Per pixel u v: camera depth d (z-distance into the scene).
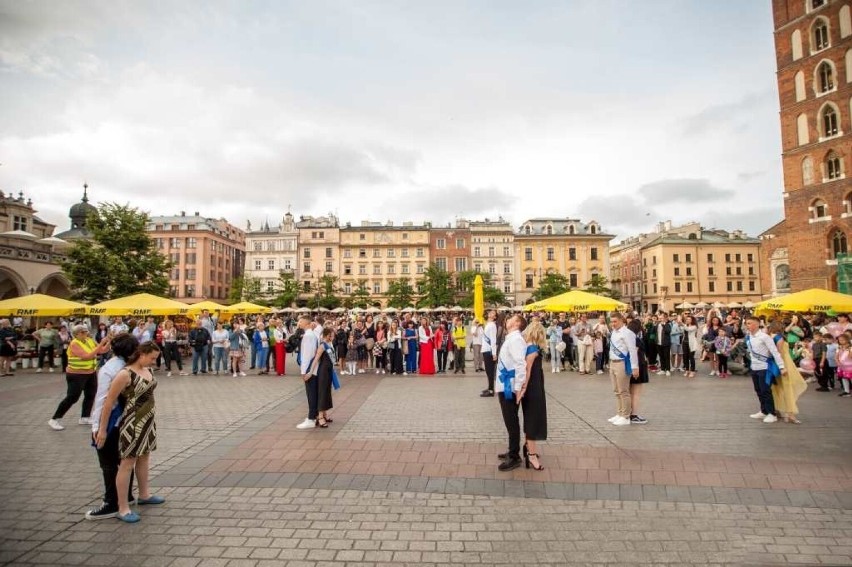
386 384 15.41
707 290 84.56
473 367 20.89
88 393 9.72
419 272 84.31
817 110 39.50
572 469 6.68
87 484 6.32
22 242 41.19
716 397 12.40
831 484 6.07
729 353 16.70
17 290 37.78
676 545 4.61
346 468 6.79
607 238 85.69
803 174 40.50
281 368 18.41
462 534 4.84
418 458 7.21
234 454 7.48
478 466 6.84
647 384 14.88
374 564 4.27
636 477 6.36
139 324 19.58
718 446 7.74
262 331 18.91
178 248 81.62
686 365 16.89
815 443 7.88
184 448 7.82
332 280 76.19
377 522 5.11
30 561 4.31
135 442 5.20
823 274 39.00
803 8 40.50
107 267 31.14
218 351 18.89
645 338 18.67
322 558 4.38
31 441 8.43
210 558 4.38
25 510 5.46
